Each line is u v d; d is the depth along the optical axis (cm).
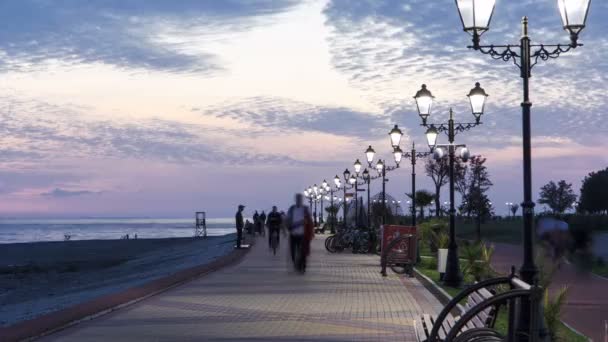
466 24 1044
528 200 996
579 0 1008
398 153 2844
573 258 2373
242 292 1881
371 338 1191
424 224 3450
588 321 1450
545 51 1029
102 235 16662
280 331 1259
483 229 5712
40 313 2214
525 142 1004
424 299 1741
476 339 899
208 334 1225
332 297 1773
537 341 822
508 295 827
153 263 5006
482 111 1503
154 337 1197
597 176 8250
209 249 5166
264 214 6306
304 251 2519
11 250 8088
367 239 3684
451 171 1977
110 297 1652
